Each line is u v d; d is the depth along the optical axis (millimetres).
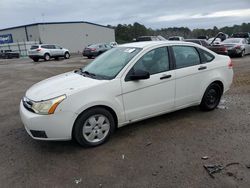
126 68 4277
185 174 3285
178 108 5012
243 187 3000
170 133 4547
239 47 17719
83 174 3357
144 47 4582
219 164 3484
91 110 3943
